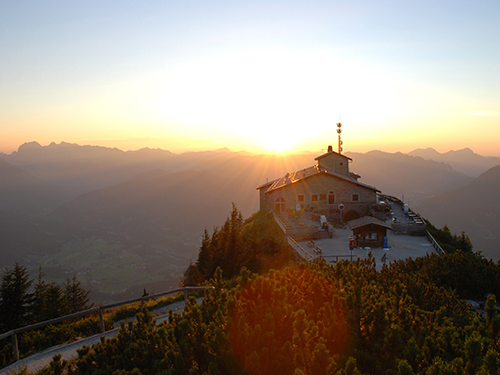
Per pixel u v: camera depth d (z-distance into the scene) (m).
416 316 7.41
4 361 10.95
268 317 6.42
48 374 7.84
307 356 5.70
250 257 31.61
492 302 7.58
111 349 8.03
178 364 5.84
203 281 32.97
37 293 33.12
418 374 5.39
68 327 14.75
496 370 5.09
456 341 6.25
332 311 7.36
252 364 5.47
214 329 6.25
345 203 44.25
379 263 25.86
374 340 6.77
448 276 14.45
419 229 36.06
